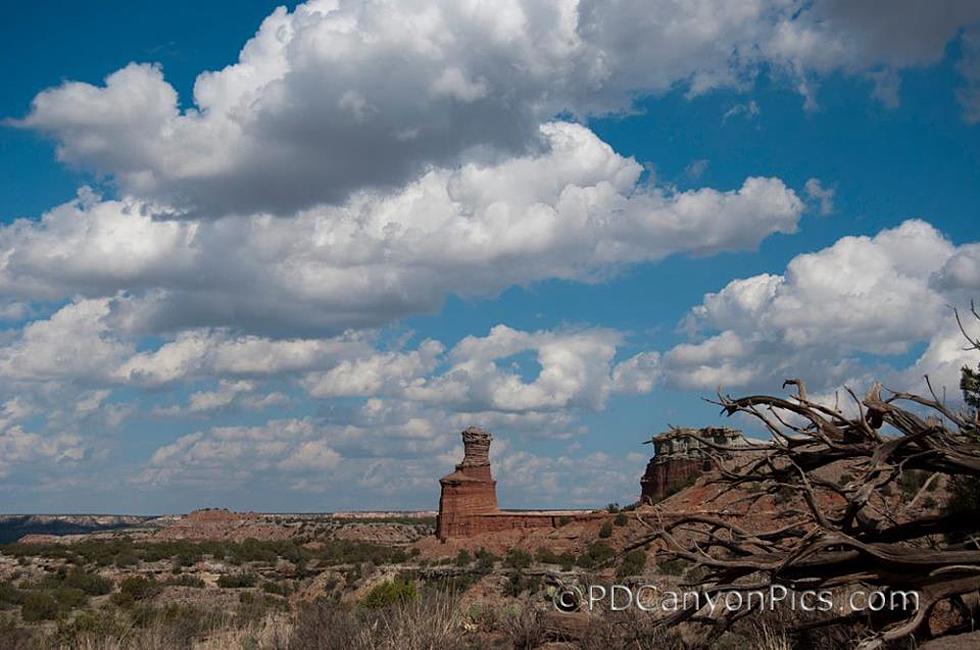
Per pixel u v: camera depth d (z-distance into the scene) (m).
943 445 12.16
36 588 61.50
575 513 101.50
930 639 11.02
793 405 13.16
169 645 16.14
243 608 18.69
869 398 12.43
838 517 13.10
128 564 92.75
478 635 16.28
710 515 13.14
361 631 14.98
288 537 153.25
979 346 12.83
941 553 10.81
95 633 17.27
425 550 99.19
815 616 12.79
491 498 111.44
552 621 15.68
